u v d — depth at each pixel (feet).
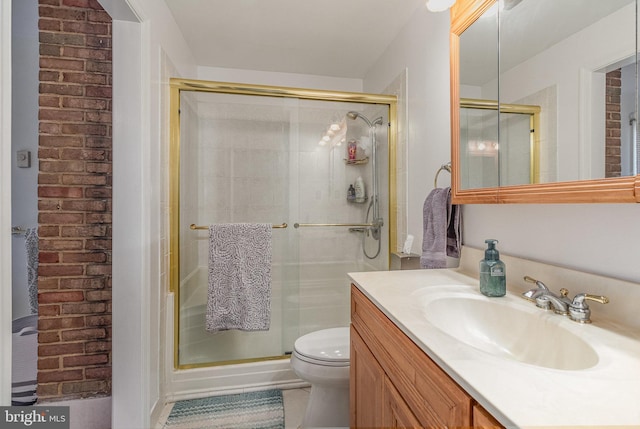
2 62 2.21
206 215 7.00
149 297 4.81
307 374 4.62
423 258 4.61
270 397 6.00
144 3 4.64
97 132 5.43
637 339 2.22
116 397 4.66
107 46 5.46
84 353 5.38
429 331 2.42
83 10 5.39
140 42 4.66
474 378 1.77
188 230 6.67
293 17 6.37
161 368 5.53
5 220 2.27
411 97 6.24
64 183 5.34
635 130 2.23
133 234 4.68
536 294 2.93
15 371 6.04
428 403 2.21
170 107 6.19
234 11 6.13
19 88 8.59
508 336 2.91
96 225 5.42
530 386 1.69
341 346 4.99
